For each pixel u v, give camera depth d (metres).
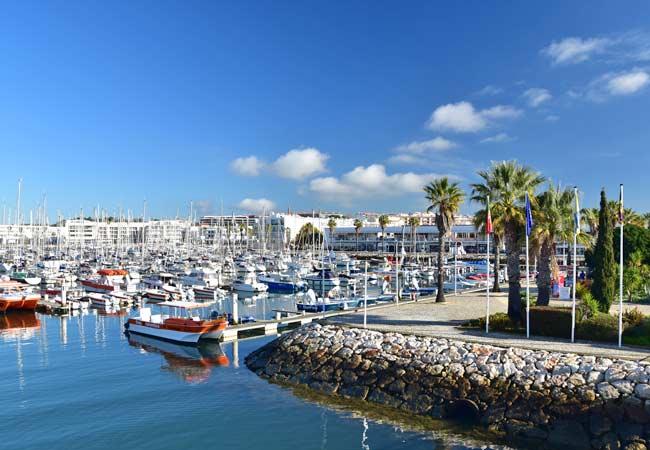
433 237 162.00
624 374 21.48
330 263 107.75
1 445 21.80
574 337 28.22
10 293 60.72
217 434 22.73
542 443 20.69
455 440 21.45
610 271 32.97
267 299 72.56
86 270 96.75
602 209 33.19
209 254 134.88
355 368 28.59
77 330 48.19
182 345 41.12
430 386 25.30
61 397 27.91
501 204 34.94
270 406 26.17
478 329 32.06
